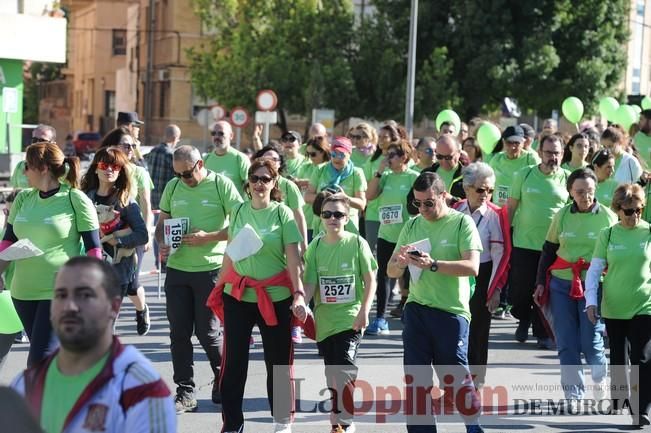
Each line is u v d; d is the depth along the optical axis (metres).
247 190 10.45
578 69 55.78
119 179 12.22
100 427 5.22
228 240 10.52
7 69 44.50
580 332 11.70
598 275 10.95
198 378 13.24
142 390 5.26
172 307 11.48
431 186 9.90
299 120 71.25
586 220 11.50
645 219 13.40
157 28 77.69
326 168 16.34
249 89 56.97
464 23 55.25
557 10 55.88
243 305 10.19
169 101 74.94
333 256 10.27
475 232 9.91
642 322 10.81
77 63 101.12
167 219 11.45
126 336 15.77
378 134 17.83
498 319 18.02
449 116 22.70
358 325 10.19
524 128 19.19
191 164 11.32
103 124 92.75
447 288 9.83
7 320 10.50
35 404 5.32
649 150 17.75
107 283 5.30
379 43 56.72
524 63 54.78
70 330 5.20
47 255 10.00
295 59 58.06
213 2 60.44
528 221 14.51
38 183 10.12
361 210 16.39
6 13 43.59
